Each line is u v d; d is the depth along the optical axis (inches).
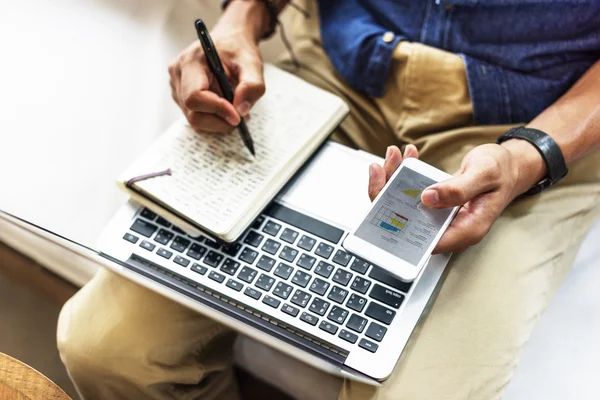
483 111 32.3
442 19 32.2
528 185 29.2
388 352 25.6
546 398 30.1
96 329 30.5
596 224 35.2
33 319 44.8
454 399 26.5
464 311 27.7
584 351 31.2
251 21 35.5
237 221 27.6
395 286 26.8
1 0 39.4
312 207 29.0
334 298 26.8
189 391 33.1
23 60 37.5
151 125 36.1
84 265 36.3
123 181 28.9
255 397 40.5
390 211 25.7
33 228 31.0
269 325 26.7
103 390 31.8
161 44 39.7
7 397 24.2
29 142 34.0
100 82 37.4
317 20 37.2
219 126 30.1
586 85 30.6
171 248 28.5
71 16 39.6
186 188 28.5
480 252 29.0
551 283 30.3
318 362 26.1
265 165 29.3
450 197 24.7
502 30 31.4
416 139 34.4
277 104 31.6
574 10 29.9
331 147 31.0
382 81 33.9
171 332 30.5
